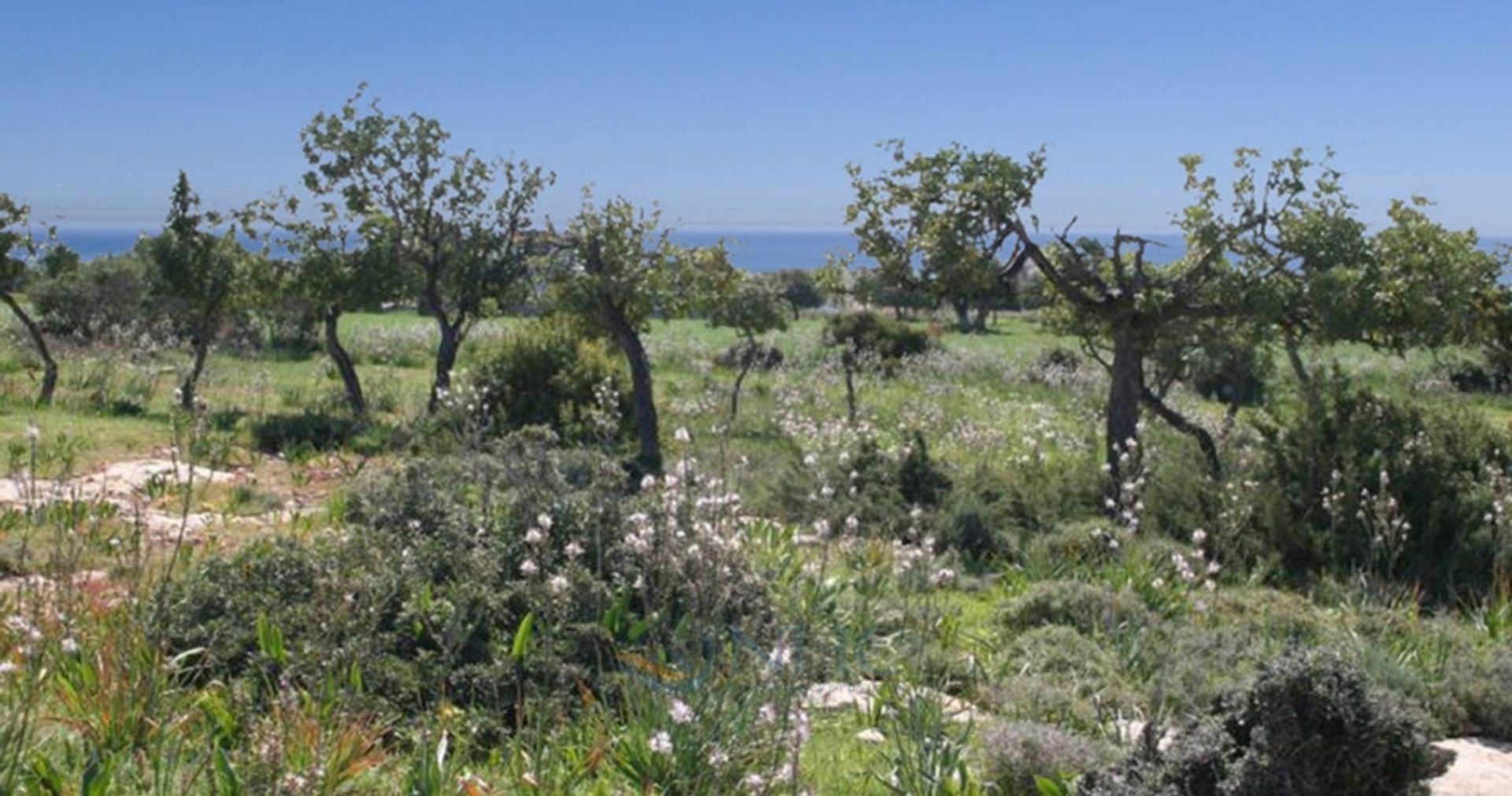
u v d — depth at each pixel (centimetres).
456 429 1587
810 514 1365
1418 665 894
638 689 673
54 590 875
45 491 1352
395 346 3634
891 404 2777
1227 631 926
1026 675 838
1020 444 2170
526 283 2234
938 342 4031
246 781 544
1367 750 526
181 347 3212
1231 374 2047
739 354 3650
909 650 849
